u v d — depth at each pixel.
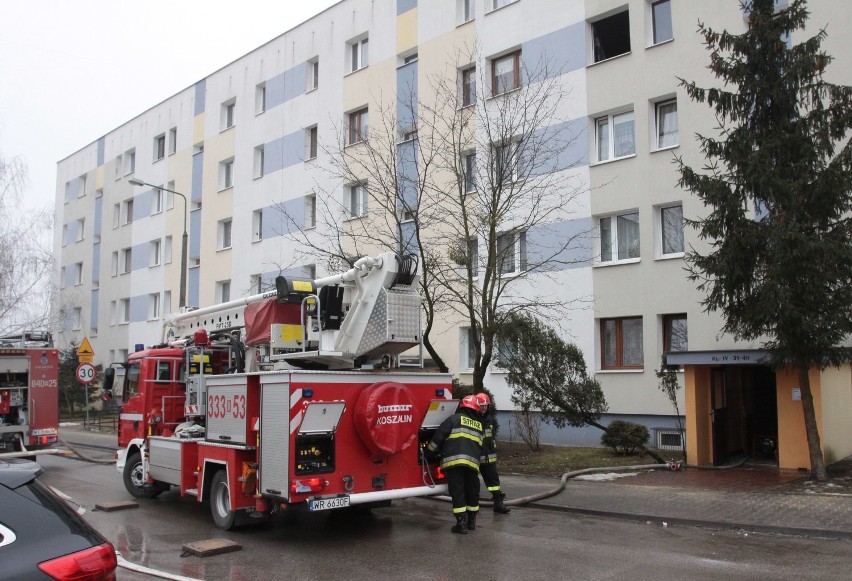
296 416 7.76
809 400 11.23
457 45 20.67
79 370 20.67
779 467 12.52
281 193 26.52
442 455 8.72
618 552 7.48
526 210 18.36
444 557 7.37
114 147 38.16
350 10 24.30
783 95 11.08
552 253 18.14
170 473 10.04
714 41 11.89
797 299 10.53
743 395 15.21
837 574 6.46
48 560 3.41
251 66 28.56
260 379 8.25
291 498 7.59
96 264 39.38
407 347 8.96
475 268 17.12
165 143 33.75
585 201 17.81
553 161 18.23
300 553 7.64
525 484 12.09
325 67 25.14
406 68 22.09
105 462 16.70
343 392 8.15
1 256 26.88
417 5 21.94
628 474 12.66
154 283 33.66
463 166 15.45
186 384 10.90
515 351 14.27
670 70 16.61
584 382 13.94
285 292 9.20
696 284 15.68
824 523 8.27
